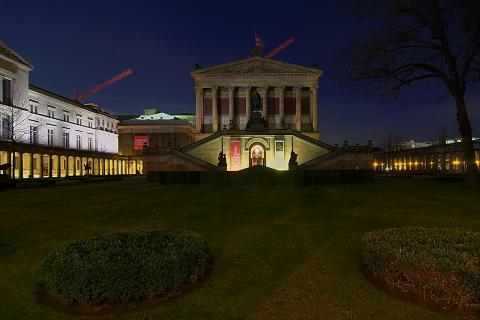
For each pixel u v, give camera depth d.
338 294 6.83
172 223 12.50
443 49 27.81
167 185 27.62
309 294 6.86
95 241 7.71
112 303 6.43
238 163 49.44
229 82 76.94
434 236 7.82
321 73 76.69
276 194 19.89
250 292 6.98
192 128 105.75
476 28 25.05
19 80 58.59
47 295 6.96
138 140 101.31
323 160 45.50
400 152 97.12
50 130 71.19
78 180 35.03
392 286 6.94
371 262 7.36
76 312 6.26
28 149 55.66
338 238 10.37
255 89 78.44
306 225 11.91
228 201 17.12
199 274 7.51
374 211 14.27
